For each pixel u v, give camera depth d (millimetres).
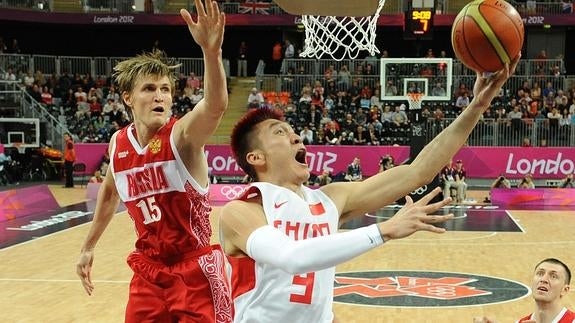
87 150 21078
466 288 7863
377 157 19719
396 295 7477
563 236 12172
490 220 14594
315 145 20047
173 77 3539
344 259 1982
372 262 9656
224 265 3633
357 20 10039
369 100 22641
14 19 25125
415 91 16078
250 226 2244
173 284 3506
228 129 23297
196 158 3391
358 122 21562
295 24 25469
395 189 2506
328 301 2408
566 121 20344
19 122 21359
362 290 7734
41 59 24750
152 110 3373
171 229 3480
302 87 23656
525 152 19703
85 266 4074
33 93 23172
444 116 21047
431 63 17922
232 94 25203
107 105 22828
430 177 2506
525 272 8875
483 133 20469
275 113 2541
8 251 10414
